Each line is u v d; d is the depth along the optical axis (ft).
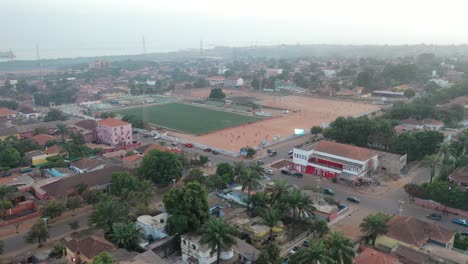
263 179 491.72
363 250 311.06
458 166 481.87
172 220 320.91
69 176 466.70
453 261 290.15
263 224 347.77
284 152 631.97
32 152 568.00
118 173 424.05
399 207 418.10
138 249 311.27
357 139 620.90
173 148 612.70
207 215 336.29
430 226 333.62
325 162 516.32
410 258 293.64
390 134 590.14
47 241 343.87
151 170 452.35
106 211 327.67
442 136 547.49
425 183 433.89
